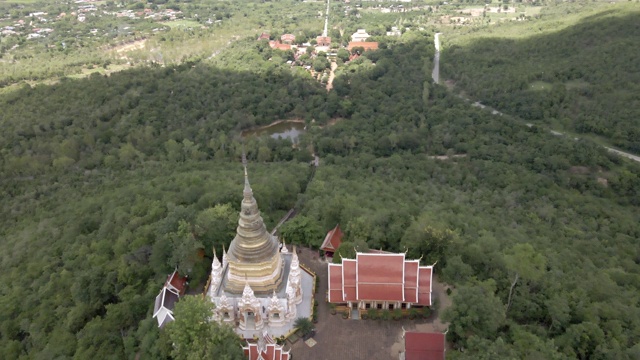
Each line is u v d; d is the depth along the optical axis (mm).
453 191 146250
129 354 76688
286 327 81750
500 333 74562
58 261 107875
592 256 106500
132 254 94562
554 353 67312
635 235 127250
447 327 81250
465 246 94438
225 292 82500
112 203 127875
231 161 177750
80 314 85938
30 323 91688
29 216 144000
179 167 164625
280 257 86562
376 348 78625
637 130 180000
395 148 185375
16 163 167375
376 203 118500
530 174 159125
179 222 95500
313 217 108375
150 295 85500
